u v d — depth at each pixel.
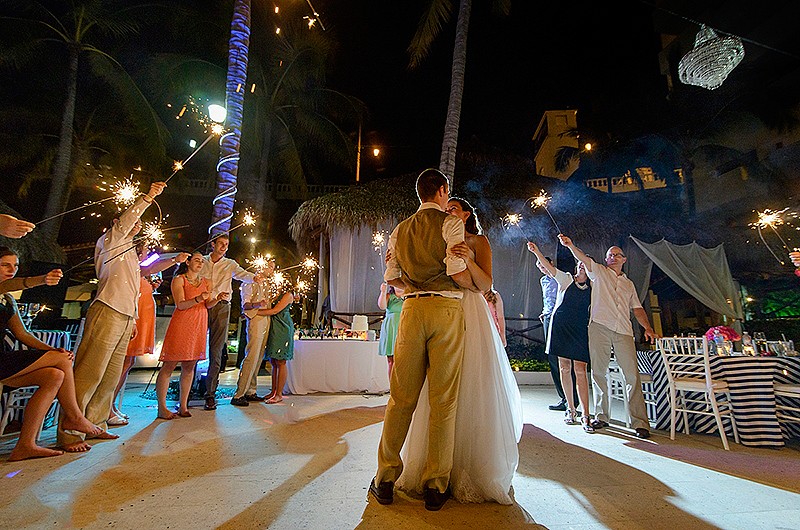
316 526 1.91
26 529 1.82
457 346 2.29
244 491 2.31
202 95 13.34
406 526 1.93
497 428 2.32
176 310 4.32
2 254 3.01
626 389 4.12
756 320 10.83
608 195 11.71
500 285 9.91
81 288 13.01
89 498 2.18
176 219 17.11
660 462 3.08
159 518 1.96
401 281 2.48
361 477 2.57
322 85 15.98
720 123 15.01
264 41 14.19
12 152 13.54
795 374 4.04
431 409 2.23
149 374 8.80
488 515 2.08
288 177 15.89
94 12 12.78
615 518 2.07
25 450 2.84
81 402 3.29
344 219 9.38
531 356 9.55
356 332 6.90
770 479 2.72
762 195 13.97
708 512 2.16
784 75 14.23
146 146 13.70
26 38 12.52
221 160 6.60
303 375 6.24
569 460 3.09
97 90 14.66
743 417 3.74
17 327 3.10
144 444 3.23
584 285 4.52
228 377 8.32
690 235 10.70
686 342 4.41
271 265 5.65
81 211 15.23
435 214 2.44
